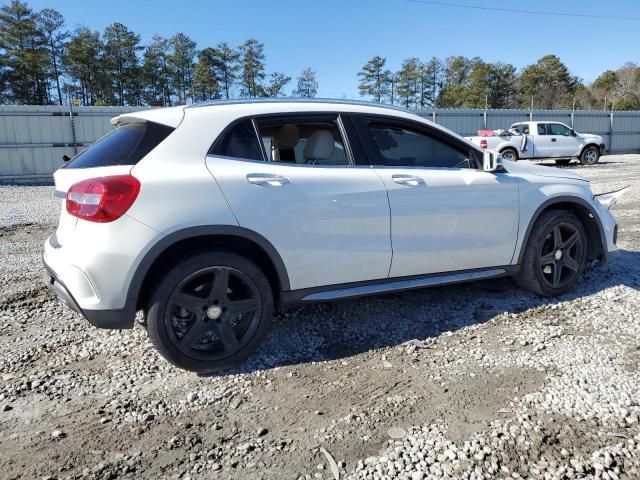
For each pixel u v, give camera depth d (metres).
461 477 2.16
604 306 4.10
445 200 3.70
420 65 84.00
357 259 3.43
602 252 4.51
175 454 2.36
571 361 3.18
